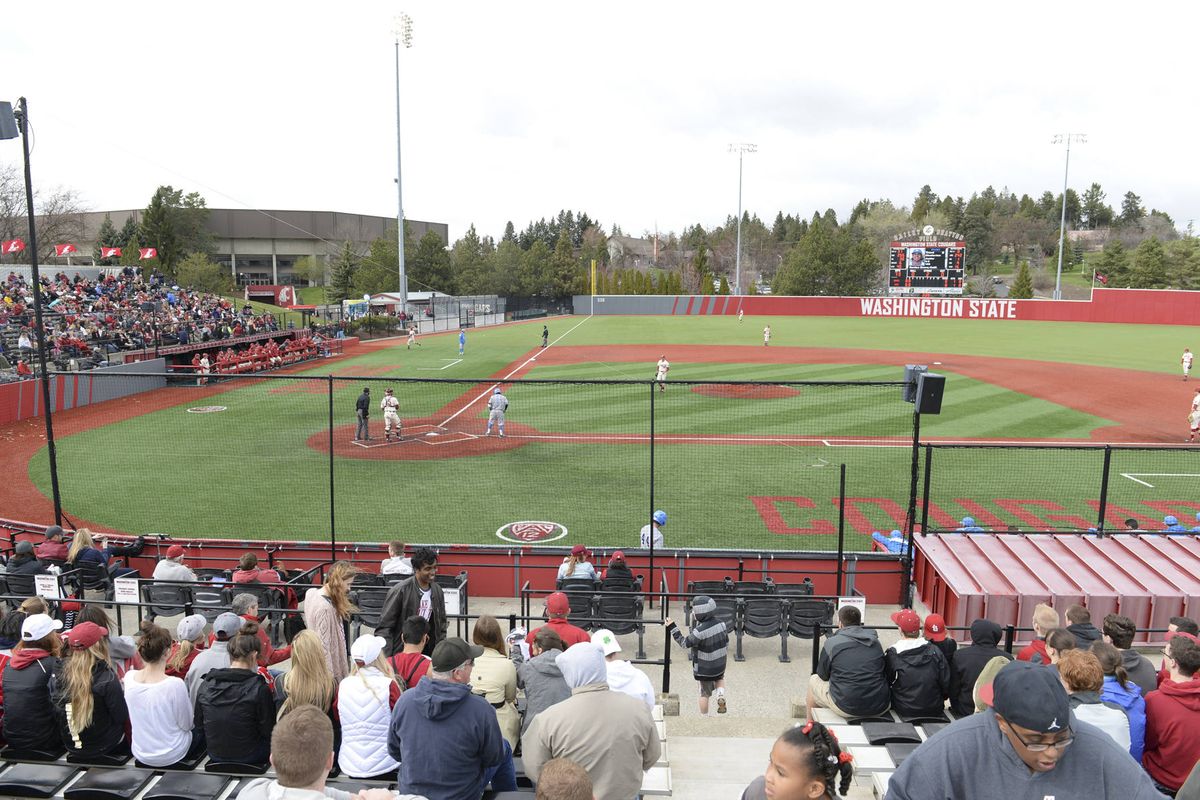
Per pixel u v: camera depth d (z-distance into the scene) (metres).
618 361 50.00
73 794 6.04
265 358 46.16
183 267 86.75
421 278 112.12
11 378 32.75
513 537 18.12
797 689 10.95
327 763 3.71
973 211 163.38
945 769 3.00
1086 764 2.90
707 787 6.98
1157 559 12.71
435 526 18.89
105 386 36.69
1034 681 2.75
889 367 45.81
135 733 6.38
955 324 79.00
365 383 41.62
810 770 3.33
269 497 21.27
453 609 10.87
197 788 6.04
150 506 20.59
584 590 12.02
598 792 4.98
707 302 97.38
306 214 125.75
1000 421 30.95
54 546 13.41
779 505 20.42
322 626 8.11
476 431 29.20
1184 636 5.79
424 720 5.02
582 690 5.07
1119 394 37.34
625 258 193.50
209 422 31.36
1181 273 118.88
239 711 6.15
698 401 34.69
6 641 7.92
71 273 62.97
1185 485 22.39
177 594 12.17
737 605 11.88
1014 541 13.48
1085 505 20.59
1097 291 81.19
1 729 6.65
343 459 25.23
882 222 158.62
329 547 15.02
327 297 104.00
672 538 18.09
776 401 34.62
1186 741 5.58
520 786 6.56
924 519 13.99
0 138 13.43
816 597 11.44
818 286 118.81
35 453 26.27
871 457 25.06
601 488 21.88
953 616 12.53
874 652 7.47
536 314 100.56
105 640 6.52
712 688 9.84
